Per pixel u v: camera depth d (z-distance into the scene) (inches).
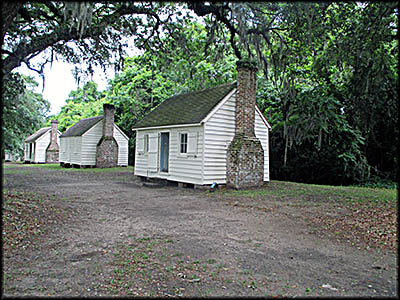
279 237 223.0
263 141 580.7
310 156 710.5
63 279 145.9
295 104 592.4
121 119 1280.8
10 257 171.0
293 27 325.4
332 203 362.6
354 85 467.2
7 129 617.0
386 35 350.6
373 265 169.6
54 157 1401.3
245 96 500.7
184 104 607.8
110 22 363.3
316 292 135.2
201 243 206.7
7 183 542.9
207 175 484.4
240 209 326.6
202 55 476.7
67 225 250.8
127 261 171.5
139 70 1216.8
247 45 292.8
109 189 493.7
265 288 139.1
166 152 627.5
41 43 343.9
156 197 412.5
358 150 660.1
